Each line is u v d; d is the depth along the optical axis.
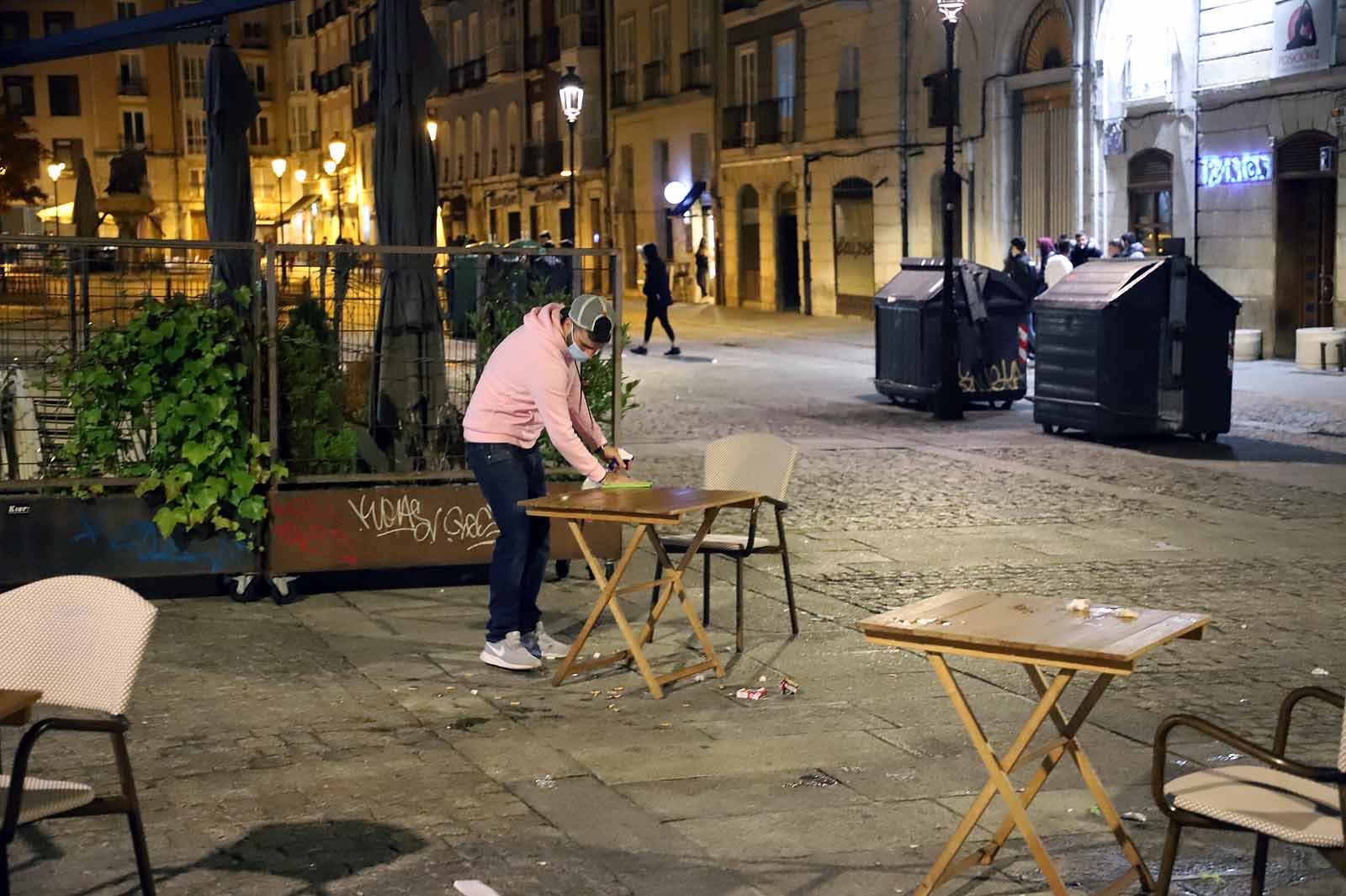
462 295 9.36
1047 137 29.91
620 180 50.22
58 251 8.47
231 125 13.16
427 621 8.34
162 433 8.34
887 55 34.66
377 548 8.66
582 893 4.72
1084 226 28.61
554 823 5.33
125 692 4.30
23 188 51.50
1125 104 27.39
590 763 5.99
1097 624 4.42
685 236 46.38
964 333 18.27
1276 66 23.77
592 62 51.22
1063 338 15.84
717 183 43.50
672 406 19.17
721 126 43.12
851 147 36.44
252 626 8.20
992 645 4.26
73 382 8.34
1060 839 5.19
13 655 4.42
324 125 85.06
